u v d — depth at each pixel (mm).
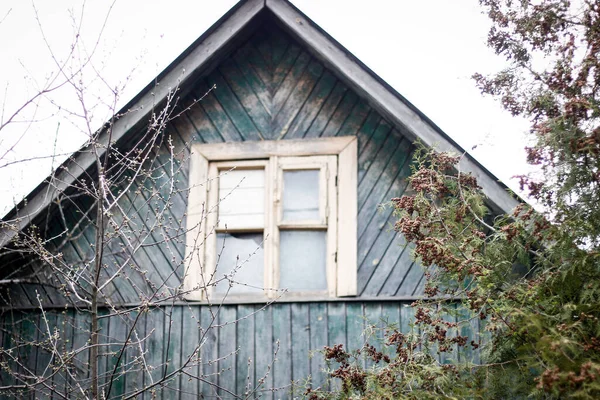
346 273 6699
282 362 6570
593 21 4938
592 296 4449
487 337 5992
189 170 7164
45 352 6984
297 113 7211
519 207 4887
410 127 6590
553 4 5023
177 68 7055
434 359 4969
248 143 7168
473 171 6328
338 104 7168
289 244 6938
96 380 5250
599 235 4660
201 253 6914
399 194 6844
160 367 6723
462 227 5203
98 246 5289
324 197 6938
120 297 6941
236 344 6680
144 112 6949
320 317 6637
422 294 6547
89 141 5699
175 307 6828
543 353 4117
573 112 4496
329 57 6895
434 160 5438
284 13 7086
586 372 3850
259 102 7301
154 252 6980
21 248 6883
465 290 5000
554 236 4711
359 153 7008
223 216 7051
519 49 5258
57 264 7047
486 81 5312
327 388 6383
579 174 4578
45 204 6699
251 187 7113
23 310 7137
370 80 6766
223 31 7098
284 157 7094
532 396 4746
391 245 6742
